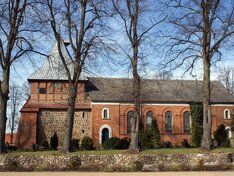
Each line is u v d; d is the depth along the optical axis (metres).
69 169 27.73
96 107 55.62
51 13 32.09
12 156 28.72
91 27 33.09
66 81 54.47
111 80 60.00
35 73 54.91
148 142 46.66
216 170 27.31
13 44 31.84
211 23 32.69
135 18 33.59
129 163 28.88
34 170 27.55
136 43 33.84
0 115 31.08
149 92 57.06
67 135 31.86
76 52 33.22
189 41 33.41
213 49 32.94
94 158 29.31
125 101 56.56
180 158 29.28
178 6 33.19
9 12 31.52
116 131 55.53
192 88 61.47
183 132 58.25
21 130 51.62
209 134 32.03
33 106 53.16
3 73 31.61
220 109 59.94
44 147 46.44
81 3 33.16
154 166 28.19
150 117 57.94
